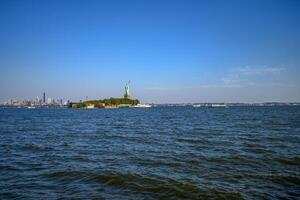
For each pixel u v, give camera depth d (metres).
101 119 85.75
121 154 22.36
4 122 68.50
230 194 12.45
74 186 13.58
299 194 12.56
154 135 37.12
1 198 11.82
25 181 14.41
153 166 17.97
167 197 12.11
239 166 17.94
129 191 12.87
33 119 84.88
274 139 31.14
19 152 23.42
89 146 26.94
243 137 33.38
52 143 29.14
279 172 16.34
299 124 52.62
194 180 14.58
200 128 47.41
